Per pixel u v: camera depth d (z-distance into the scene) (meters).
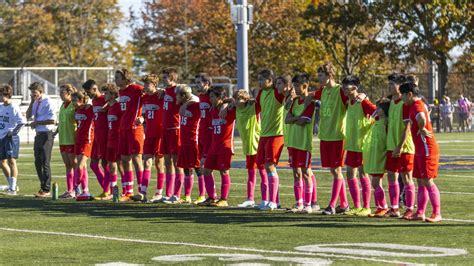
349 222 27.78
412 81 27.73
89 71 102.50
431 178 27.62
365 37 132.50
